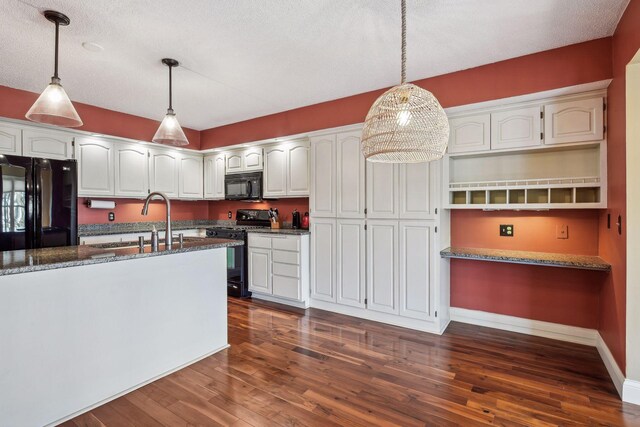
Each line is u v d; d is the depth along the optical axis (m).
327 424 1.80
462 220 3.31
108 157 4.15
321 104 3.94
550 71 2.62
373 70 3.01
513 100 2.66
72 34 2.36
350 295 3.50
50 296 1.81
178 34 2.37
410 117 1.64
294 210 4.63
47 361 1.79
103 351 2.02
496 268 3.18
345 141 3.50
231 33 2.36
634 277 1.97
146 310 2.23
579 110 2.48
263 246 4.10
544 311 2.97
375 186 3.30
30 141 3.47
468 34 2.39
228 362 2.51
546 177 2.86
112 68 2.95
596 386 2.15
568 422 1.80
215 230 4.50
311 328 3.19
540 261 2.56
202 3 2.01
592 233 2.74
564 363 2.47
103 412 1.92
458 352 2.66
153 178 4.65
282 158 4.29
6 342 1.66
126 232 4.30
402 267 3.16
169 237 2.49
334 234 3.60
